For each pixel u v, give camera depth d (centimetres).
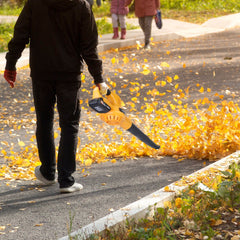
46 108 807
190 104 1545
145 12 2717
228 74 2050
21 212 749
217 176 795
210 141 1084
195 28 3622
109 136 1241
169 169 958
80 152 1095
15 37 770
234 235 625
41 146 840
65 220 711
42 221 711
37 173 865
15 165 1031
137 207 690
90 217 718
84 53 780
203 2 4759
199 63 2334
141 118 1379
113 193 824
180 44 3002
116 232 635
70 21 759
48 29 760
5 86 1894
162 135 1205
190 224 644
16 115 1494
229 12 4522
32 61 782
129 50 2755
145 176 916
